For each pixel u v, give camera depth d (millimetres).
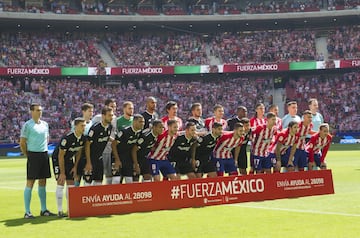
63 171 12141
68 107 55969
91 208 11883
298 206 12836
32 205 14359
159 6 62625
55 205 14312
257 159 16453
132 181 13656
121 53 61188
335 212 11766
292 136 16281
